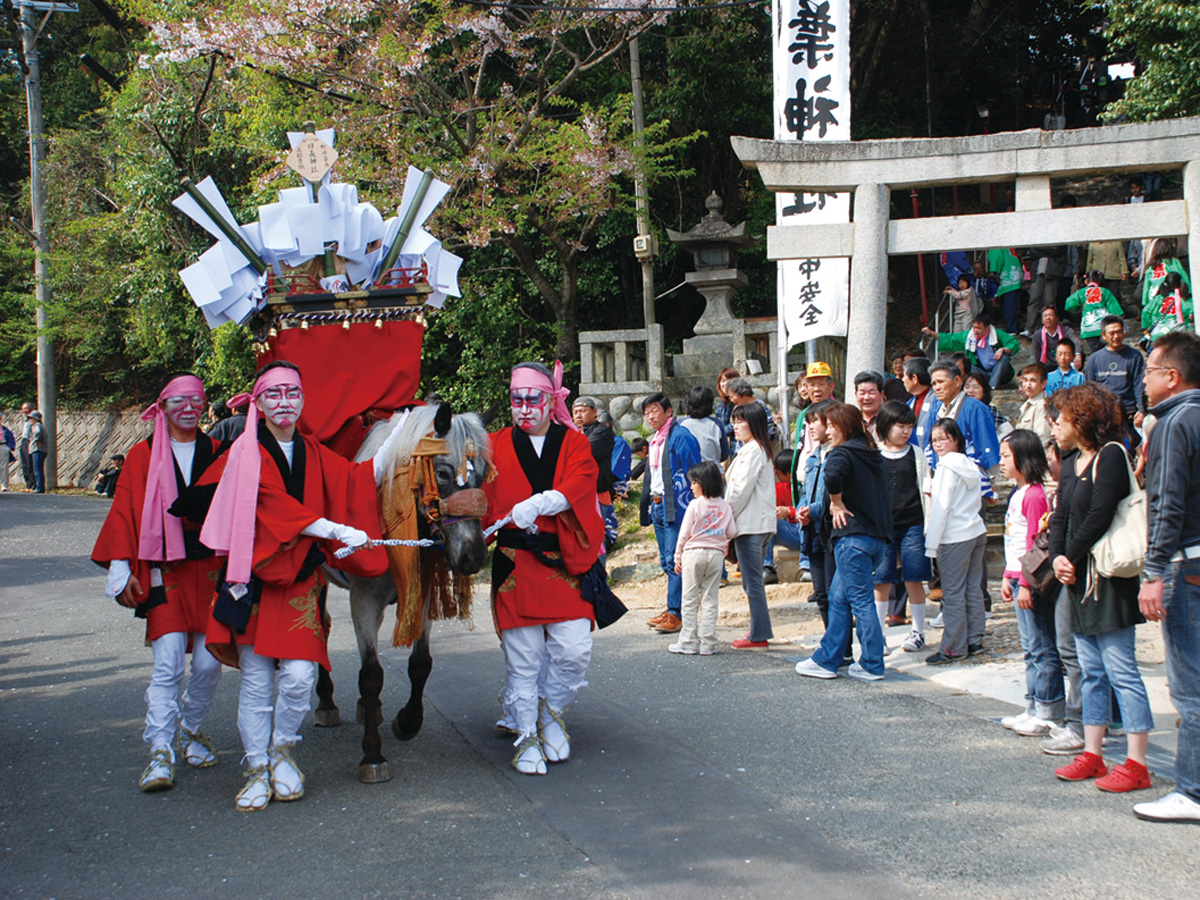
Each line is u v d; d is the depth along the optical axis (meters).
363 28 14.85
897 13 19.84
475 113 15.23
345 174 13.96
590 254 18.11
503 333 16.58
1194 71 12.59
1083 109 21.16
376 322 5.30
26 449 21.75
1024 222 8.49
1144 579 4.04
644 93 17.92
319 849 3.97
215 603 4.44
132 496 4.85
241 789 4.66
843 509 6.32
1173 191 17.59
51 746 5.39
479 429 4.92
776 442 10.92
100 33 25.44
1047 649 5.13
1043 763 4.79
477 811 4.34
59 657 7.53
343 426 5.23
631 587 9.95
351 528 4.48
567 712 5.83
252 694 4.48
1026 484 5.43
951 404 7.83
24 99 26.17
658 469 8.30
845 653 6.58
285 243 5.26
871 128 18.75
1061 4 21.77
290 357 5.21
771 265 18.34
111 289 21.67
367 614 4.87
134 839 4.11
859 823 4.13
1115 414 4.46
